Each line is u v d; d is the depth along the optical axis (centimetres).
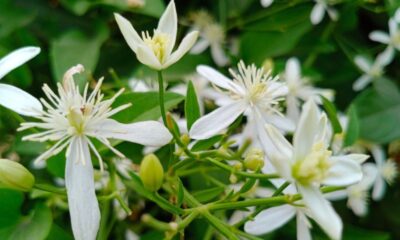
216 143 11
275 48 15
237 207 10
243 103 11
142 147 11
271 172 11
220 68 15
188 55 15
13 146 12
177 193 10
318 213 9
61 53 13
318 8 15
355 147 15
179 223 10
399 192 17
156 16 14
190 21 16
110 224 12
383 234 14
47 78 14
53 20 14
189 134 10
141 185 10
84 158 10
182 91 14
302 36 15
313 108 9
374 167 15
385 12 16
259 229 11
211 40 15
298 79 14
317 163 9
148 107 11
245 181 11
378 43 17
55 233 11
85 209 9
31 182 10
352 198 15
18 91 10
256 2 15
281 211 11
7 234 11
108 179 12
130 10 14
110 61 14
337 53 16
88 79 13
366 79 16
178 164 11
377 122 15
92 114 10
